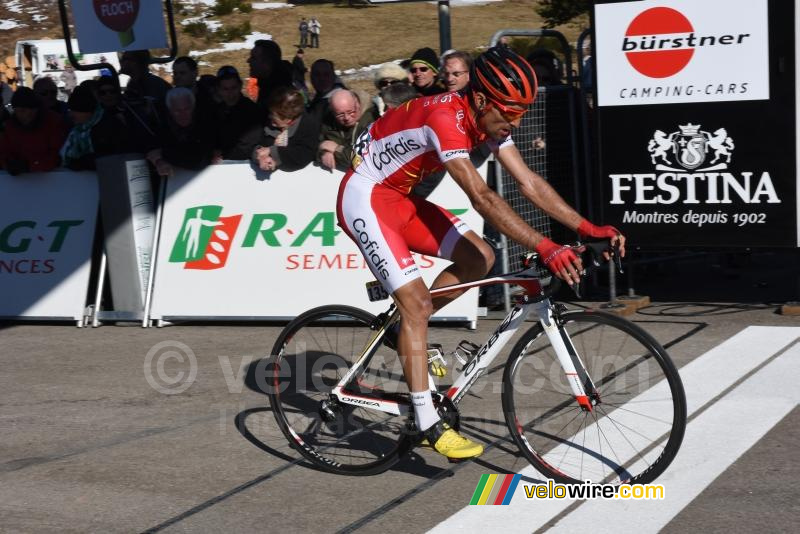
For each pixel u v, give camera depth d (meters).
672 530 2.74
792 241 5.02
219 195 5.56
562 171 5.95
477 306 5.25
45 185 5.86
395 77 5.79
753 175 5.03
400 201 3.15
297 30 32.59
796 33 4.82
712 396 3.91
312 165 5.38
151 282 5.68
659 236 5.30
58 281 5.81
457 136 2.86
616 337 3.15
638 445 3.23
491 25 30.08
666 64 5.09
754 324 5.04
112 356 5.06
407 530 2.83
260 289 5.49
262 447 3.62
